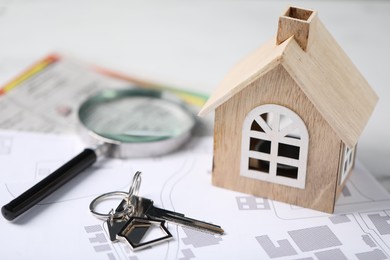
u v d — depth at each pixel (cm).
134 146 102
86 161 97
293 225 89
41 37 145
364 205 94
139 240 85
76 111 116
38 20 153
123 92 118
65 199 92
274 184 93
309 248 85
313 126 87
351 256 84
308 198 92
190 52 143
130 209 89
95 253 82
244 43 147
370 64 136
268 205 93
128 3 165
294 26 85
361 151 111
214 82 130
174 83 128
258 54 92
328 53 91
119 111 114
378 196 96
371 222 90
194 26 154
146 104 117
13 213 85
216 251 84
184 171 100
